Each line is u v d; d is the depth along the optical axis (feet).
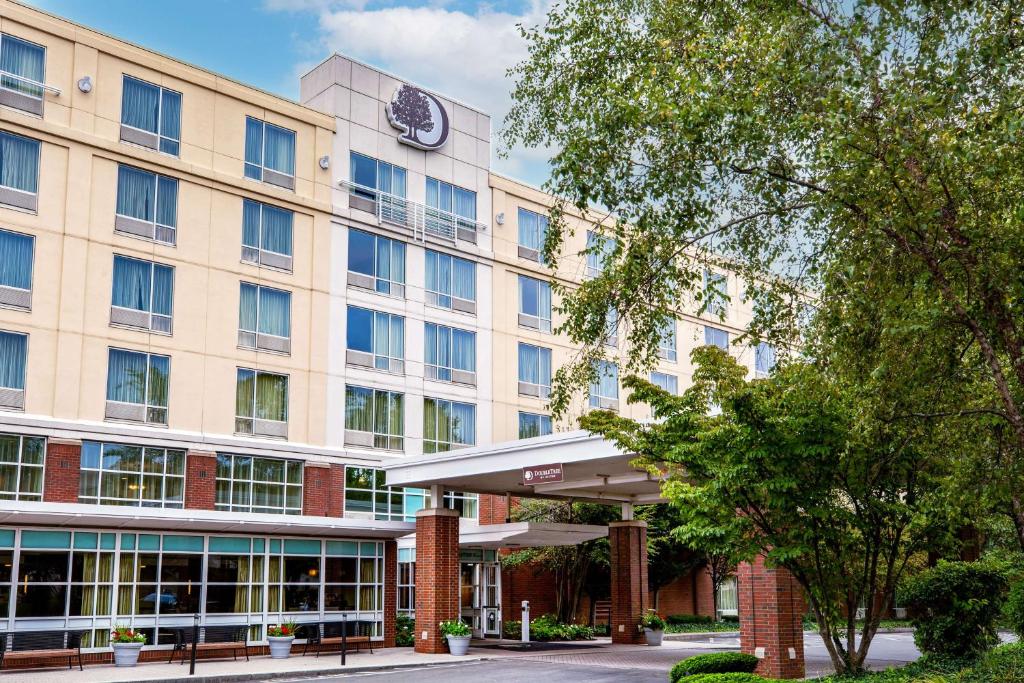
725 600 155.84
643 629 99.76
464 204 126.52
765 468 43.34
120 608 79.25
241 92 105.60
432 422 117.70
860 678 44.73
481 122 130.82
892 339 34.45
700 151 36.47
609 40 38.58
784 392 42.24
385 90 119.55
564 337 134.62
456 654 86.58
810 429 41.75
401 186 119.44
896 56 32.37
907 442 39.88
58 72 92.27
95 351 90.63
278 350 104.53
